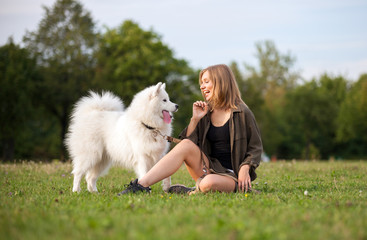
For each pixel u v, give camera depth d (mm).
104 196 4043
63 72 24469
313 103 35469
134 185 4082
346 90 45031
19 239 2143
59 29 25062
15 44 23484
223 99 4242
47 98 23891
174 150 4168
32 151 28578
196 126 4320
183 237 2109
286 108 37469
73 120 5738
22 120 22422
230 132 4164
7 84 21562
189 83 29844
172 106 5195
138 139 4973
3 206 3225
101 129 5461
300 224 2406
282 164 9500
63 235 2199
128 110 5199
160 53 28203
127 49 27609
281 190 4719
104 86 23922
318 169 7785
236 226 2285
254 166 4062
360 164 9492
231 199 3551
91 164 5383
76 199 3762
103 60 25734
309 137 36406
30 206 3234
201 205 3195
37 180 6391
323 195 3957
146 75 26000
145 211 2881
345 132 35469
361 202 3316
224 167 4195
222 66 4316
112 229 2318
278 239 2043
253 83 41156
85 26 25125
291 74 45062
